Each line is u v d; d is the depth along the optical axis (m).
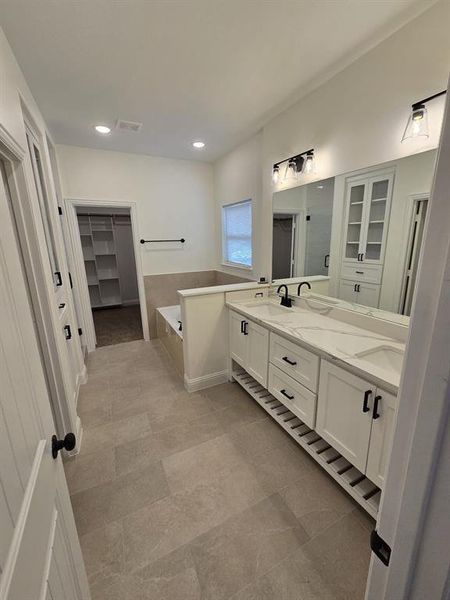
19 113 1.50
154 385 2.76
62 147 3.11
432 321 0.36
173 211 3.86
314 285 2.30
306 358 1.69
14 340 0.62
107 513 1.46
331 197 2.05
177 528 1.38
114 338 4.12
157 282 3.94
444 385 0.35
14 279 0.67
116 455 1.86
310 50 1.66
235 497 1.54
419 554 0.41
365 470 1.37
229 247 3.94
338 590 1.13
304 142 2.23
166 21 1.41
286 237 2.57
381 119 1.64
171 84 1.98
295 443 1.94
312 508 1.47
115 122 2.57
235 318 2.52
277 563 1.22
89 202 3.34
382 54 1.59
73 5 1.29
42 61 1.67
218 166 3.80
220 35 1.52
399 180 1.59
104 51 1.62
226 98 2.18
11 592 0.43
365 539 1.32
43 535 0.62
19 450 0.56
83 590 0.95
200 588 1.14
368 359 1.53
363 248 1.85
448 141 0.33
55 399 1.76
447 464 0.36
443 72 1.34
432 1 1.32
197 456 1.84
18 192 1.46
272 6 1.34
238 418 2.22
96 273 5.75
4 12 1.30
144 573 1.19
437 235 0.35
